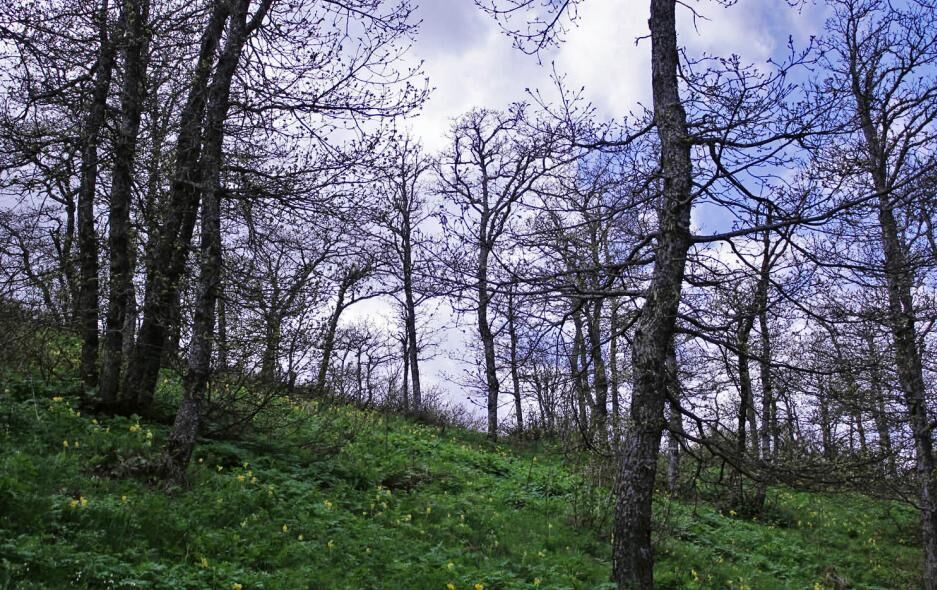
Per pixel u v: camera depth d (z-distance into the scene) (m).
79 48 11.68
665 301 8.95
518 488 14.56
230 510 8.69
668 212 9.09
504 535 10.95
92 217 12.47
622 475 8.99
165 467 9.22
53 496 7.48
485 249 9.59
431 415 25.78
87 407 11.25
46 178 11.30
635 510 8.76
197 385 9.80
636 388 9.13
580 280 10.21
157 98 12.68
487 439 23.41
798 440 13.85
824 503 21.03
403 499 11.45
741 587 11.33
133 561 6.86
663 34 9.55
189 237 12.14
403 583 7.90
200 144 11.49
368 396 22.14
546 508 13.29
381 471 12.62
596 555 11.17
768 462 9.86
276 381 12.23
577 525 12.45
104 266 12.36
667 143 9.27
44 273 11.46
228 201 11.82
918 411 13.38
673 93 9.42
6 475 7.33
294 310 11.52
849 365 10.26
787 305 9.37
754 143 8.43
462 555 9.41
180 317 11.56
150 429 10.93
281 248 11.86
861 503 21.06
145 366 11.84
